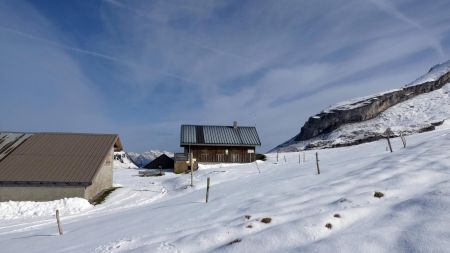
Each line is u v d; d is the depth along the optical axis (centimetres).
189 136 5284
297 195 1284
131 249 963
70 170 2717
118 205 2536
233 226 965
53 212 2345
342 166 2061
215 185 2698
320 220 854
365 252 656
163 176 4491
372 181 1273
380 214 864
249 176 2942
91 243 1172
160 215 1588
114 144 3509
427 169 1249
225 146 5209
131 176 4681
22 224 2011
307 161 3428
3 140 3241
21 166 2747
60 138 3281
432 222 711
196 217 1336
